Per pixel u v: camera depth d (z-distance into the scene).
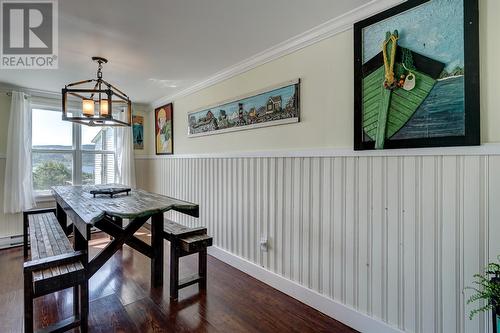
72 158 4.24
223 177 3.10
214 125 3.23
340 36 1.94
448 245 1.47
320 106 2.08
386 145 1.69
